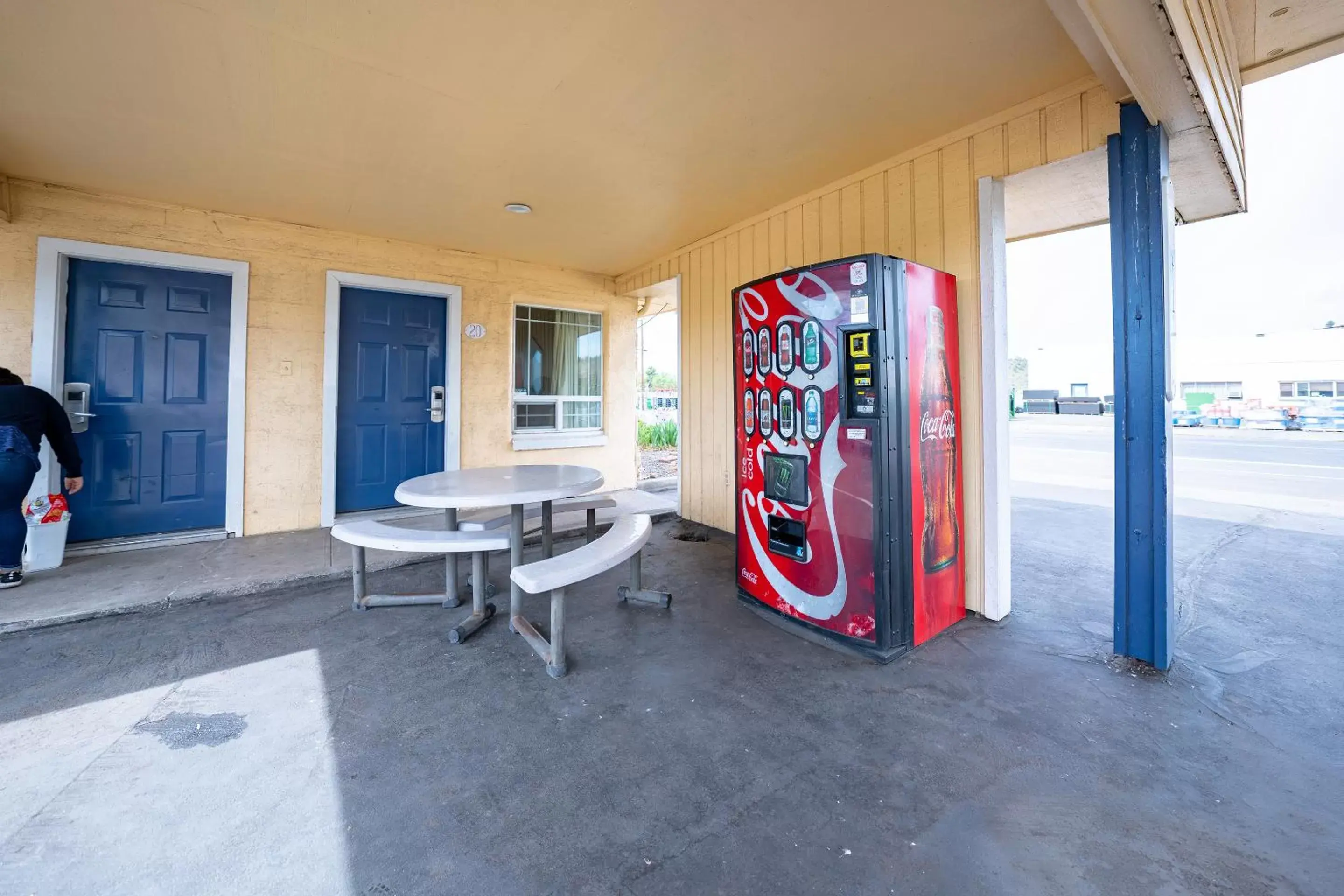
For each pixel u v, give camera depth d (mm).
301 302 4297
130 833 1409
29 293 3418
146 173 3332
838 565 2488
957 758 1725
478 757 1737
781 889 1255
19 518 3027
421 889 1258
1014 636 2627
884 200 3256
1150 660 2297
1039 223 3643
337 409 4480
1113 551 4098
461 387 5031
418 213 4039
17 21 2012
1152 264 2217
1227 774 1640
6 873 1281
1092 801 1531
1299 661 2328
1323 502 5656
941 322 2689
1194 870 1294
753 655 2449
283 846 1377
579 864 1327
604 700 2082
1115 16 1482
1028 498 6242
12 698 2041
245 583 3113
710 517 4797
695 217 4195
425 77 2391
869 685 2186
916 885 1263
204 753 1741
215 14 1988
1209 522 4820
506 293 5289
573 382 5852
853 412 2443
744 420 2949
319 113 2680
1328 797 1536
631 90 2504
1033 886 1256
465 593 3221
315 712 1982
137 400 3807
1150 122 2143
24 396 2990
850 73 2395
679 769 1683
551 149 3070
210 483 4062
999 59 2309
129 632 2625
